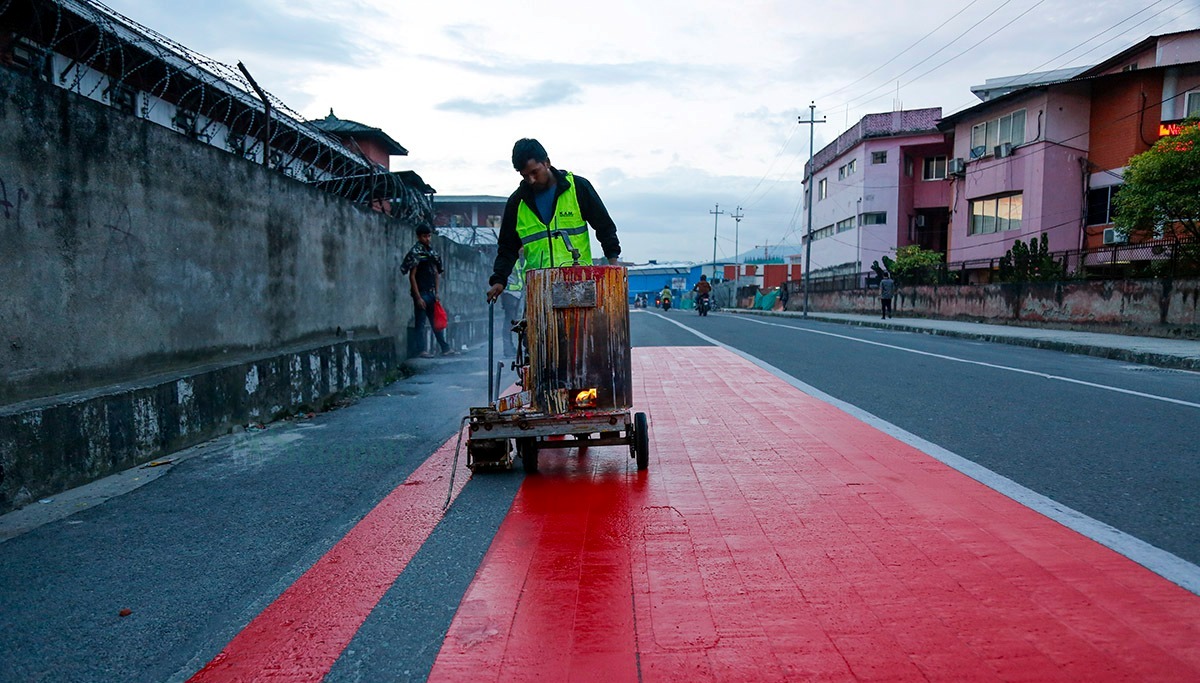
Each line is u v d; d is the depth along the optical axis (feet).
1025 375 30.01
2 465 12.55
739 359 36.32
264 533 11.88
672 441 17.47
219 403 19.02
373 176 30.76
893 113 121.19
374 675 7.34
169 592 9.67
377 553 10.73
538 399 14.05
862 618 8.10
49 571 10.31
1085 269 63.57
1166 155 53.42
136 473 15.39
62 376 14.61
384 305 32.01
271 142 25.13
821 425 19.17
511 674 7.20
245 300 21.12
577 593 8.98
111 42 16.34
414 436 19.30
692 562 9.84
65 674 7.68
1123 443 16.88
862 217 122.42
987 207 94.38
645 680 6.98
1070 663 7.06
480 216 103.86
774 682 6.88
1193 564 9.49
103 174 15.57
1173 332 49.90
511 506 12.70
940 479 13.71
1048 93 82.74
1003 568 9.41
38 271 13.93
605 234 15.23
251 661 7.73
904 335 60.03
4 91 13.08
